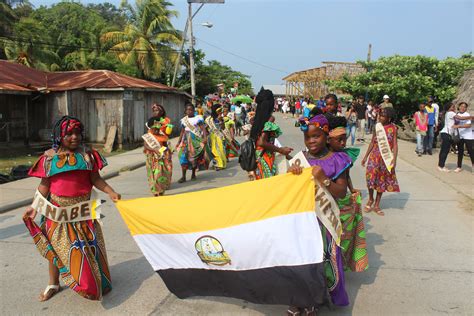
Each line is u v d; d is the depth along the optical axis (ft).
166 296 14.30
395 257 17.35
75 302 13.97
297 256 11.10
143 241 12.69
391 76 70.13
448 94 64.39
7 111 59.62
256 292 11.72
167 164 26.86
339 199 13.26
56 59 106.01
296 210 11.35
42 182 13.28
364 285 14.84
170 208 12.32
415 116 44.78
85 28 125.18
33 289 15.02
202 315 12.99
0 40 96.17
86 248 13.15
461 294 14.10
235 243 11.61
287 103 137.18
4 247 19.48
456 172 35.17
